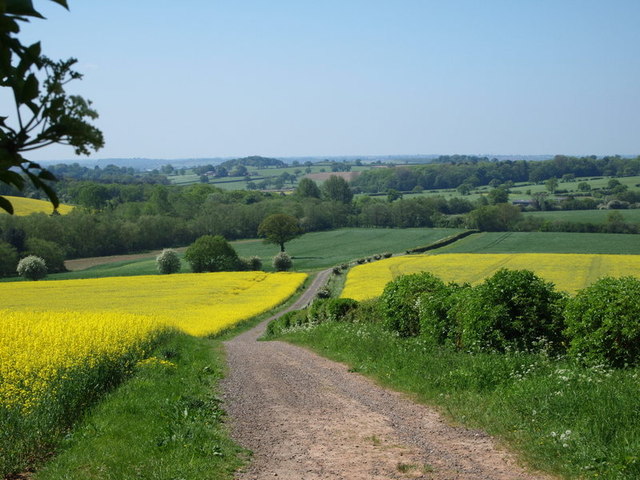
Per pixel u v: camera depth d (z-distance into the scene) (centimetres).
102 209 10731
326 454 743
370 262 7825
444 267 6438
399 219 12131
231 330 3797
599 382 827
